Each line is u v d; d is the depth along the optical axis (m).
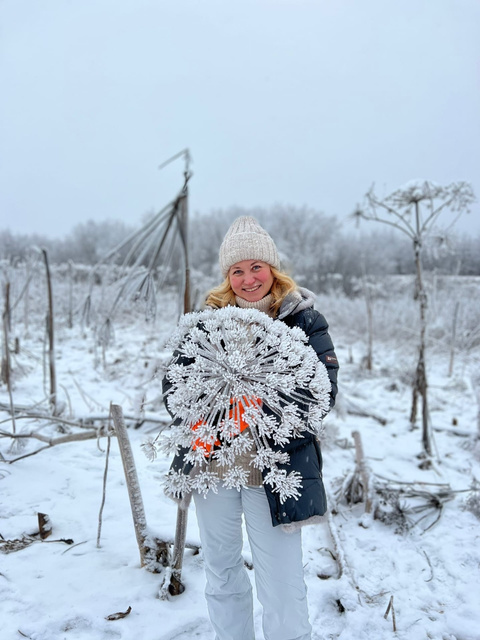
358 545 2.59
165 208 2.70
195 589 2.05
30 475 3.04
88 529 2.47
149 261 2.90
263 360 1.53
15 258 11.10
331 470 3.57
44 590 1.99
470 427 4.73
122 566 2.17
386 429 4.65
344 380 6.65
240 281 1.76
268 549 1.49
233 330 1.52
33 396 4.92
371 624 1.97
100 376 5.91
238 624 1.59
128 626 1.82
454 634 1.95
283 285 1.81
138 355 7.02
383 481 3.42
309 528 2.70
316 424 1.51
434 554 2.54
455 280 8.73
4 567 2.13
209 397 1.50
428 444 3.97
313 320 1.67
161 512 2.66
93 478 3.06
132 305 2.88
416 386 4.67
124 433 2.14
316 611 2.01
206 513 1.58
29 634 1.75
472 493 3.13
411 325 9.23
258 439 1.47
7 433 3.20
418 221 4.06
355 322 10.37
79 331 9.44
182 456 1.58
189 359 1.62
